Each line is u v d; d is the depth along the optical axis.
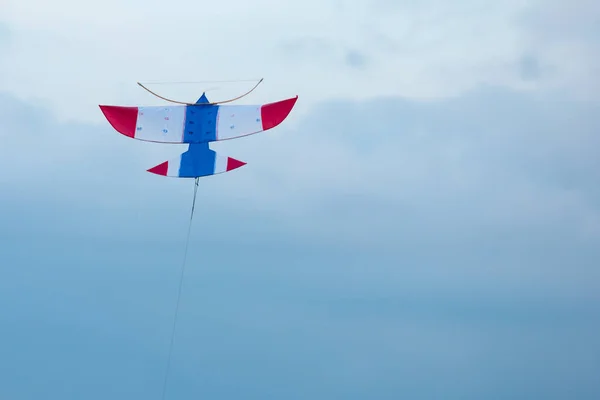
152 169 8.64
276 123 8.61
